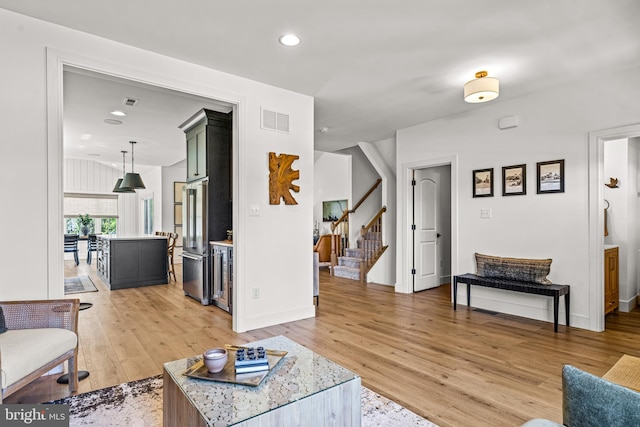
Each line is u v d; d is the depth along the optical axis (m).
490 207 4.42
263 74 3.49
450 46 2.94
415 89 3.91
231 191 4.93
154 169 10.09
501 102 4.31
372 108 4.54
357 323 3.87
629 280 4.47
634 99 3.35
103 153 7.66
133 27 2.63
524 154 4.12
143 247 6.14
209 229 4.74
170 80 3.12
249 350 1.71
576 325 3.72
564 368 1.16
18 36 2.43
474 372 2.62
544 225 3.96
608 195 4.57
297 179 3.98
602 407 1.03
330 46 2.94
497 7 2.39
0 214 2.35
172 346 3.15
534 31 2.70
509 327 3.73
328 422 1.50
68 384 2.35
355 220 8.04
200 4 2.36
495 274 4.17
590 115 3.62
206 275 4.74
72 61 2.63
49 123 2.52
